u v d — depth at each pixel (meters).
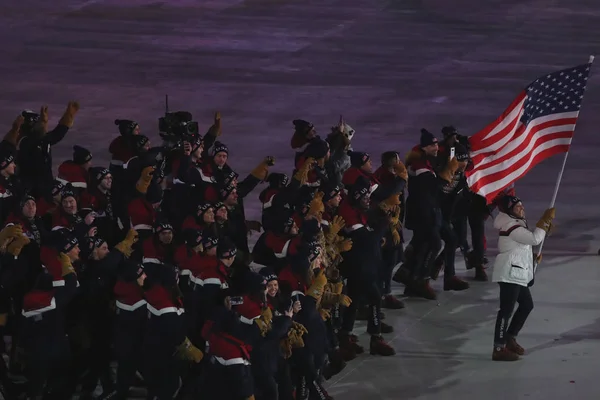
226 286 41.19
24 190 48.84
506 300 46.81
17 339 41.38
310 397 41.47
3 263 42.00
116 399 40.69
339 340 47.50
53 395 40.44
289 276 40.88
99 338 41.34
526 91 49.62
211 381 37.12
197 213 45.22
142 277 39.84
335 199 47.62
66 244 39.78
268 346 38.25
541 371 46.41
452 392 44.12
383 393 43.97
